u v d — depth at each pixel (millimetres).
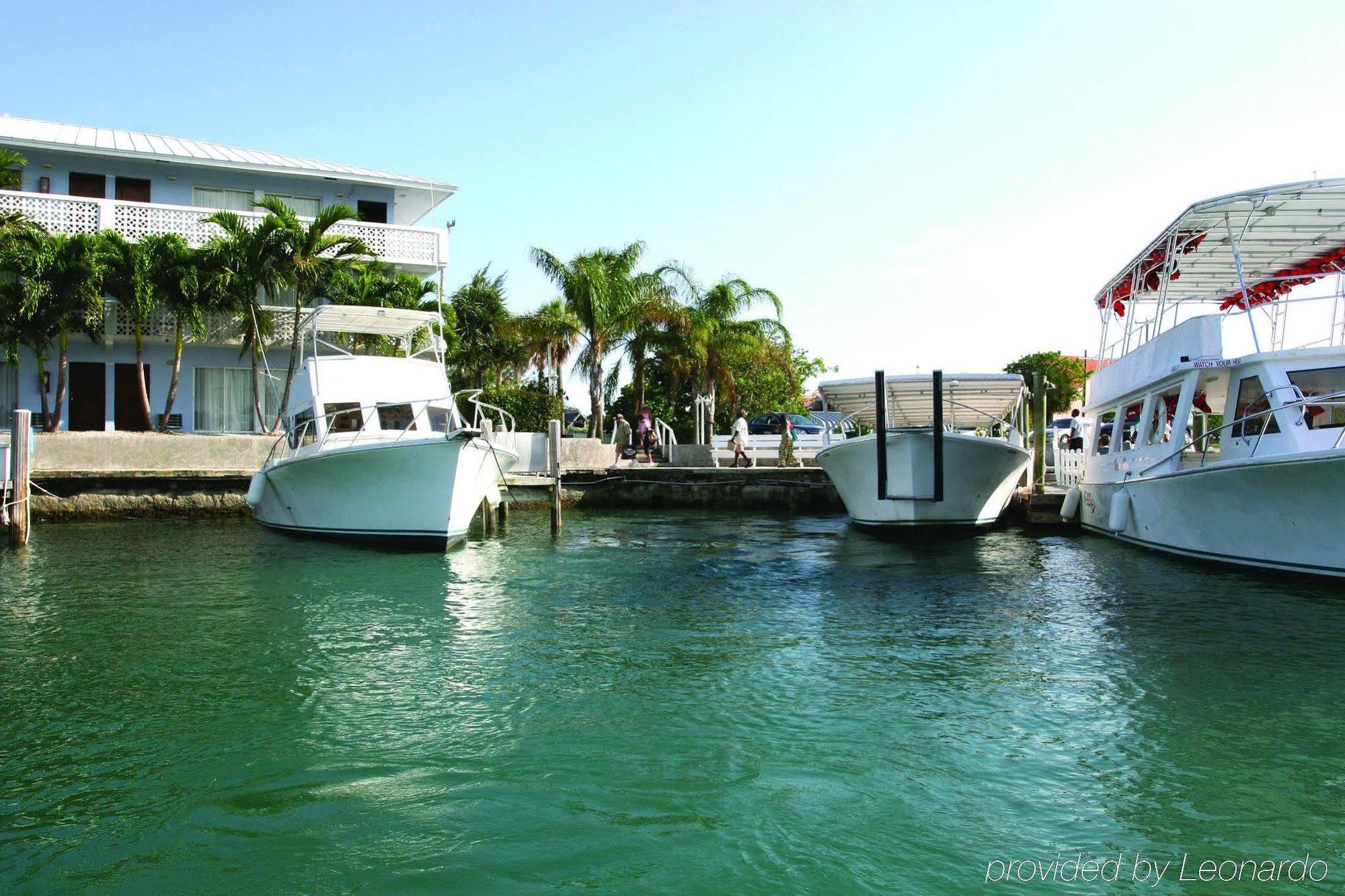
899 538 18844
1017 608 11531
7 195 22969
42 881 4922
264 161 27906
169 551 16188
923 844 5293
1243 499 12961
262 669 8719
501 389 37219
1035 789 6004
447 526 15914
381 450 15516
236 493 22281
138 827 5508
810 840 5324
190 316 22953
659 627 10508
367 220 28953
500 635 10133
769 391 40969
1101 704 7641
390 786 6059
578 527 22250
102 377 25031
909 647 9570
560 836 5367
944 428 18625
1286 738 6875
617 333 31641
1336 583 12039
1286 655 9078
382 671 8664
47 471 20875
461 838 5348
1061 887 4871
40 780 6168
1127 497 16703
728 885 4859
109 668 8742
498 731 7074
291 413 18422
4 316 21828
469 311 37375
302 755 6594
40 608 11398
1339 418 12680
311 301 26203
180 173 26594
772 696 7883
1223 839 5375
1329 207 13562
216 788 6043
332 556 15648
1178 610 11250
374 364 17797
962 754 6594
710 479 28234
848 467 19328
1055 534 19453
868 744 6773
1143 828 5484
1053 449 27984
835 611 11398
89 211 23953
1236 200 13328
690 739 6871
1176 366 14320
